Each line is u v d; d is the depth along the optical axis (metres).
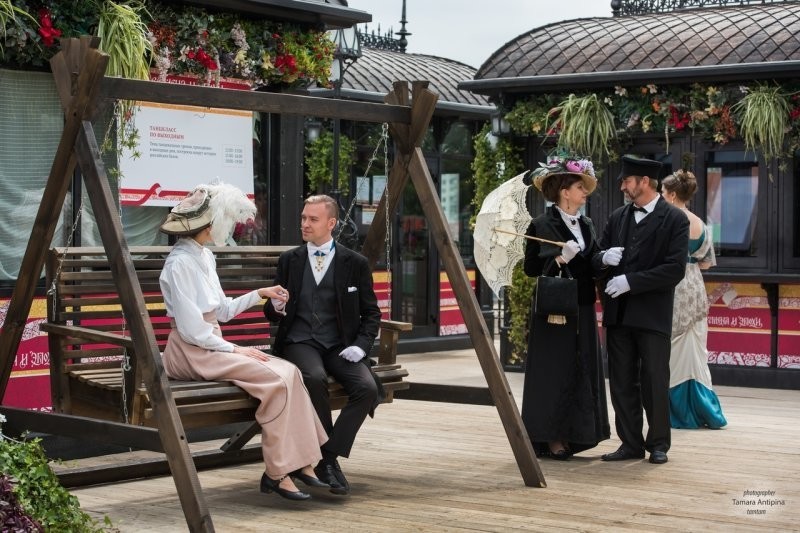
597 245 6.54
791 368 10.17
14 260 6.63
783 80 10.15
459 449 6.83
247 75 7.56
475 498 5.43
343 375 5.50
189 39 7.16
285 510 5.20
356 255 5.70
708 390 7.77
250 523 4.93
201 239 5.30
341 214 12.34
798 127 10.09
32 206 6.68
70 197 6.84
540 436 6.40
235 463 6.34
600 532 4.75
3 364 5.30
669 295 6.44
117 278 4.72
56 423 5.02
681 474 6.06
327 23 8.12
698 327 7.75
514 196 6.54
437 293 13.95
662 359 6.41
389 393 5.81
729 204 10.45
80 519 4.16
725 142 10.36
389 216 6.23
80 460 6.57
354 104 5.68
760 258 10.34
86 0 6.57
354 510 5.18
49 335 5.62
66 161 4.92
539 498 5.44
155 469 5.84
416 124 5.95
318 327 5.60
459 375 11.20
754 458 6.57
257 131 7.80
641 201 6.49
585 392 6.39
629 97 10.68
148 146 7.07
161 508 5.25
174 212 5.20
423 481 5.86
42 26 6.39
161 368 4.63
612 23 11.61
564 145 10.78
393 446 6.93
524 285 11.12
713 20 10.97
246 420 5.20
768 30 10.48
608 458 6.48
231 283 6.25
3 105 6.53
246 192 7.62
